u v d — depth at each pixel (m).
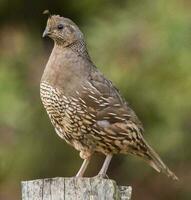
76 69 10.58
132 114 10.83
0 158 16.75
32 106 16.91
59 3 19.14
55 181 8.83
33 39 18.62
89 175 17.09
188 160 16.58
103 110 10.59
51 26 10.77
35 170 16.94
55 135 16.91
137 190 17.19
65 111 10.48
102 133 10.60
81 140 10.67
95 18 16.53
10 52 17.73
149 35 15.73
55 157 16.95
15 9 19.08
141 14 16.03
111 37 15.91
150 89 15.82
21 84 16.98
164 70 15.69
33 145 16.89
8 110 16.59
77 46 10.73
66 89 10.44
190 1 15.84
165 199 17.14
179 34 15.38
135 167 17.06
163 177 17.08
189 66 15.47
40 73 17.44
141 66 15.77
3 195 16.92
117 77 15.72
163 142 16.02
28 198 8.87
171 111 15.78
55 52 10.70
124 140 10.71
